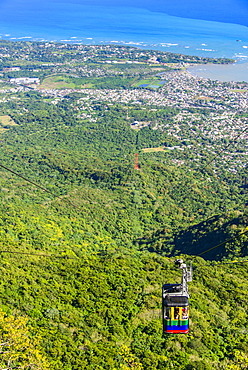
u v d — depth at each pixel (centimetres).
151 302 6366
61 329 5609
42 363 4762
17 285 6412
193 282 6900
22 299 6088
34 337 5281
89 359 5116
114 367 5019
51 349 5184
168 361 5150
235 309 6291
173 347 5362
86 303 6303
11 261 7206
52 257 7831
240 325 5912
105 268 7412
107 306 6259
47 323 5722
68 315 5959
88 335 5603
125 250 9506
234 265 7725
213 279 7056
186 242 10112
